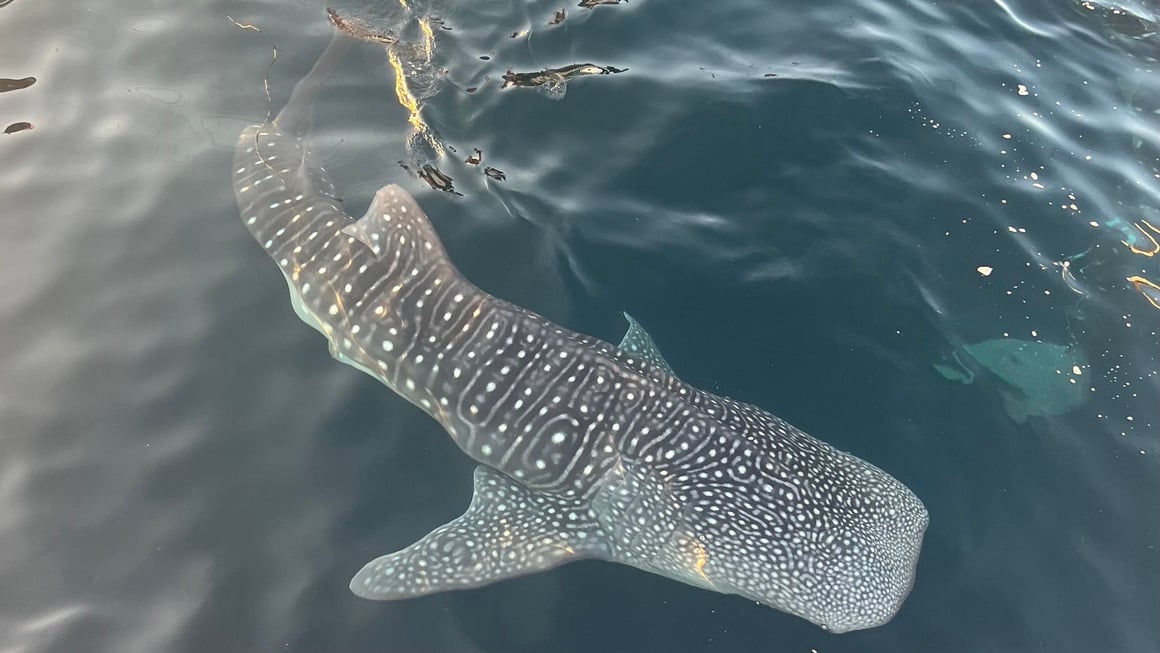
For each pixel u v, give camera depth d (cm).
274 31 484
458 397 327
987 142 465
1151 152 468
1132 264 409
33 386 336
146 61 460
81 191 401
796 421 354
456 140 445
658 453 304
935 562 313
